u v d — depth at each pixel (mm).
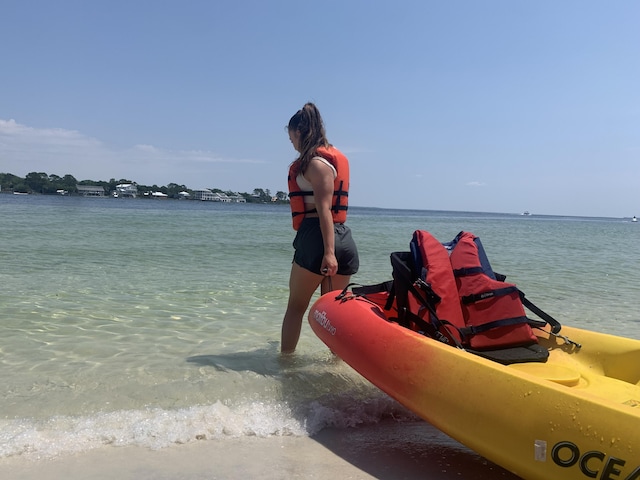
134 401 2900
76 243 11758
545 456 1827
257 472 2182
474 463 2354
